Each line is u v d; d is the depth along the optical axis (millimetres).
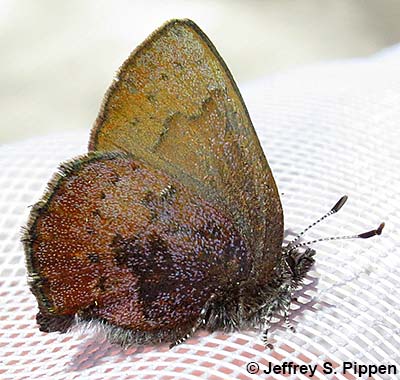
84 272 81
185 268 82
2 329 84
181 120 81
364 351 80
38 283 80
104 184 80
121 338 82
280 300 83
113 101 81
